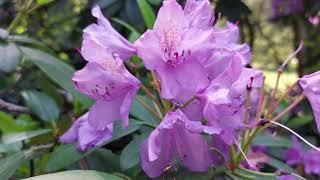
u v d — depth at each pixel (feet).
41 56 1.16
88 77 0.87
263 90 0.94
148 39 0.87
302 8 2.59
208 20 0.94
